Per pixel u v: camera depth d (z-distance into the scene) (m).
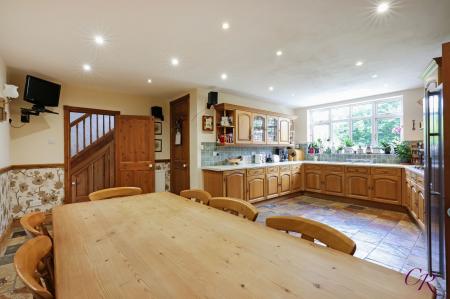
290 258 0.89
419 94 4.34
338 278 0.75
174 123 4.96
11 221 3.34
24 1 1.74
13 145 3.46
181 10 1.88
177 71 3.33
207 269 0.81
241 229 1.21
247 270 0.80
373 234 3.03
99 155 5.31
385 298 0.64
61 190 3.83
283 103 5.68
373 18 2.02
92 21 2.03
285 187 5.05
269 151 5.75
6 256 2.52
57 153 3.81
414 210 3.40
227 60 2.94
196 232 1.17
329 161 5.53
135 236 1.12
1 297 1.81
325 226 1.08
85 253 0.94
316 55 2.79
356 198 4.59
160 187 4.99
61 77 3.54
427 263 2.10
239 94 4.76
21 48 2.54
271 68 3.24
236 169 4.10
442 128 1.75
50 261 1.05
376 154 4.87
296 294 0.66
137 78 3.63
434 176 1.97
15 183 3.47
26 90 3.12
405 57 2.87
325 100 5.34
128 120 4.45
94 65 3.07
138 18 1.99
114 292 0.68
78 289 0.69
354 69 3.29
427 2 1.80
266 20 2.04
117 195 2.17
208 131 4.41
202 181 4.28
